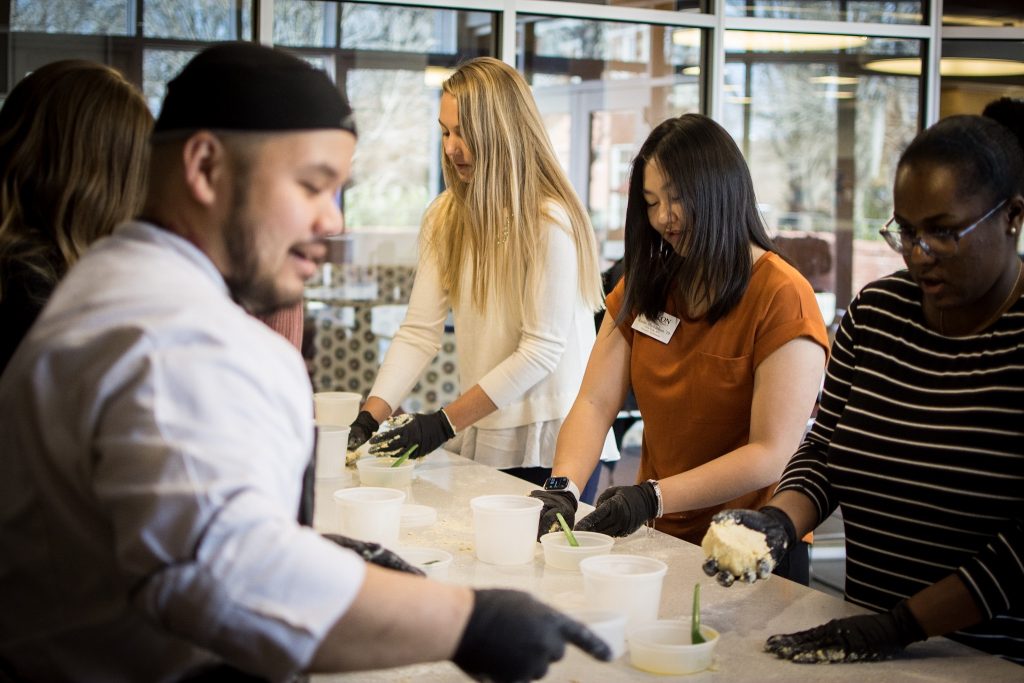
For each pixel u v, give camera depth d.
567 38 5.23
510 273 2.50
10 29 4.53
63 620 0.94
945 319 1.58
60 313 0.91
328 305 5.54
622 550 1.78
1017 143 1.47
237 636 0.82
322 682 1.21
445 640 0.89
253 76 0.92
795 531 1.59
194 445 0.82
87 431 0.85
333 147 0.96
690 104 5.48
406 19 5.11
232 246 0.95
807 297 2.01
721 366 2.06
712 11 5.40
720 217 2.00
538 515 1.71
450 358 5.80
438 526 1.87
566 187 2.55
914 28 5.64
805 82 5.60
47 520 0.91
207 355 0.84
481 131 2.44
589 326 2.72
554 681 1.22
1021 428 1.47
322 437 2.22
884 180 5.77
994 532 1.51
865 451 1.64
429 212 2.76
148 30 4.70
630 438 5.47
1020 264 1.53
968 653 1.36
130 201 1.69
